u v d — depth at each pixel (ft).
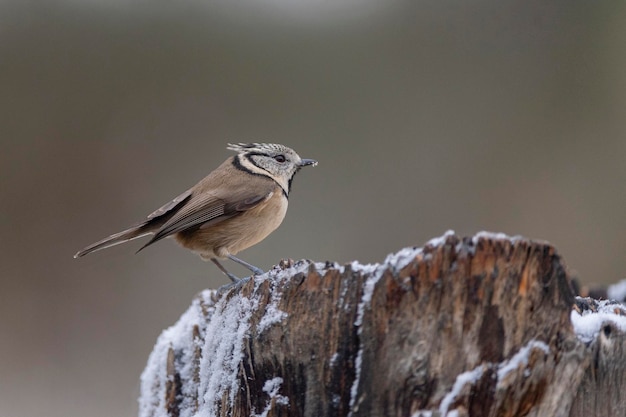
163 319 41.39
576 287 23.13
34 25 49.88
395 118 49.88
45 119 48.16
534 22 50.62
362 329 13.79
